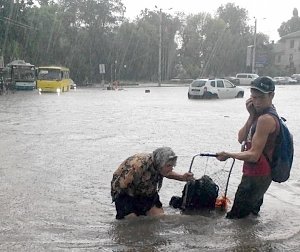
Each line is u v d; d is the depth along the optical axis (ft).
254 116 19.94
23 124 54.24
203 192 21.09
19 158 33.09
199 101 103.45
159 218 19.89
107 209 21.47
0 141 40.81
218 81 115.34
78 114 67.51
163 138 43.91
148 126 53.31
